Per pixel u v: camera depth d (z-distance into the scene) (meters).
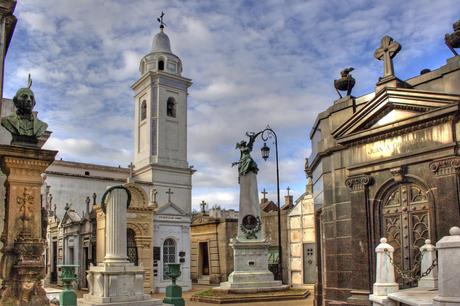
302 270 30.62
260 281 23.48
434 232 12.95
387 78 14.77
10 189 10.45
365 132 14.79
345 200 15.62
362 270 14.56
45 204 37.91
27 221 10.45
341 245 15.57
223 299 20.86
